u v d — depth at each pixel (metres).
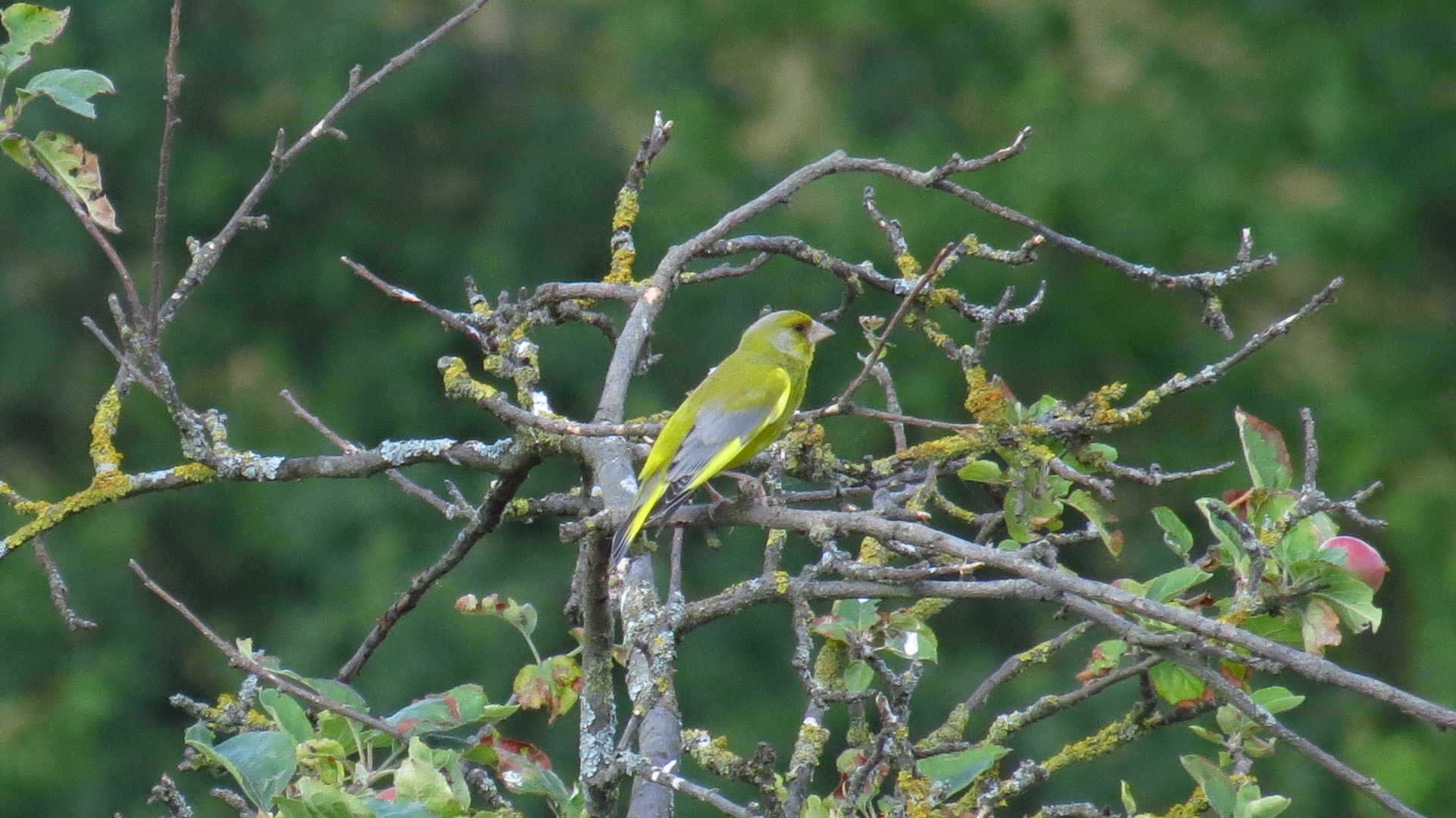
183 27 19.20
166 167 4.70
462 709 4.64
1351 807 15.87
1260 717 3.65
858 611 4.72
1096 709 14.52
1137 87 20.22
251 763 4.30
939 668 15.08
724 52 21.27
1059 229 18.64
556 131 19.91
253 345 19.06
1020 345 18.20
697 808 12.37
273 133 19.08
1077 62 20.88
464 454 4.70
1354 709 16.50
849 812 4.13
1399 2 20.00
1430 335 18.88
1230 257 18.70
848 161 5.55
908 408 16.50
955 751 4.66
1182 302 18.55
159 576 17.75
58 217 18.75
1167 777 14.15
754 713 15.12
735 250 5.60
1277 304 19.47
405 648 15.64
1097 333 18.25
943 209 18.12
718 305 17.27
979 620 15.52
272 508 17.41
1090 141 19.28
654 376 17.16
